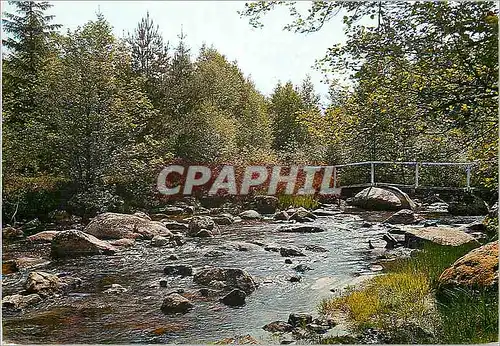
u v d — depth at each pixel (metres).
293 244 10.94
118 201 15.15
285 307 6.62
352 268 8.57
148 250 10.62
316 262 9.14
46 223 14.07
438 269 7.34
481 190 15.57
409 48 6.14
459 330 5.24
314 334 5.54
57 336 5.73
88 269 8.95
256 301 6.93
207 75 24.36
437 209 16.16
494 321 5.30
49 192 15.34
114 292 7.47
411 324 5.55
